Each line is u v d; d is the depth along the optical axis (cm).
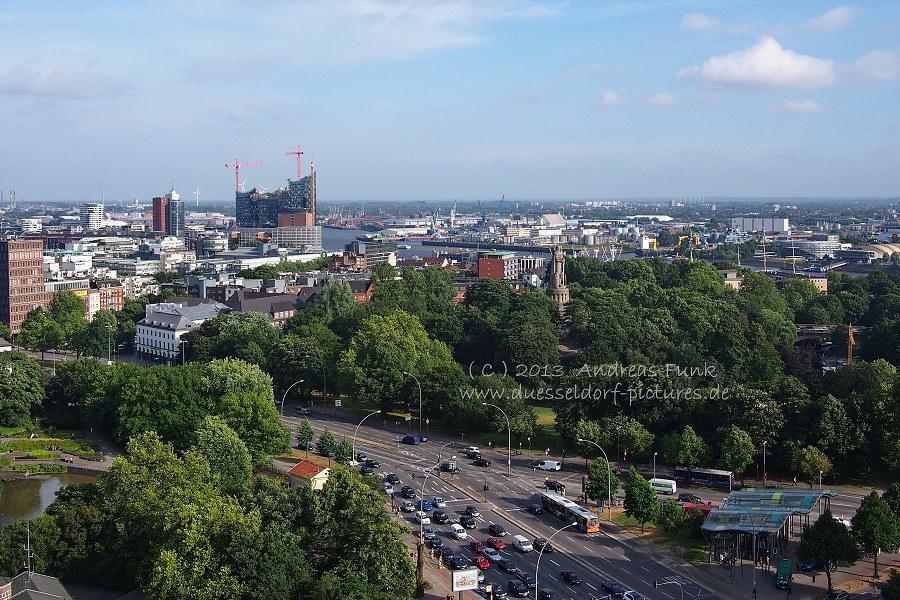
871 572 18612
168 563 15250
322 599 15125
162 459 19550
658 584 17988
